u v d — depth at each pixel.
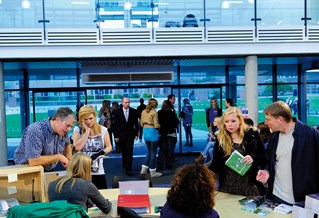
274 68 9.14
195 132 9.02
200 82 9.01
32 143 2.69
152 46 6.47
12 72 8.74
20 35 6.15
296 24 6.67
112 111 8.50
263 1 6.67
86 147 3.39
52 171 2.92
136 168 7.23
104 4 6.49
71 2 6.40
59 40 6.26
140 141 8.84
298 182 2.32
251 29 6.57
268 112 2.39
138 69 7.90
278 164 2.47
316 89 9.16
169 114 6.70
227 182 2.82
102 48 6.36
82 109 3.38
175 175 1.69
